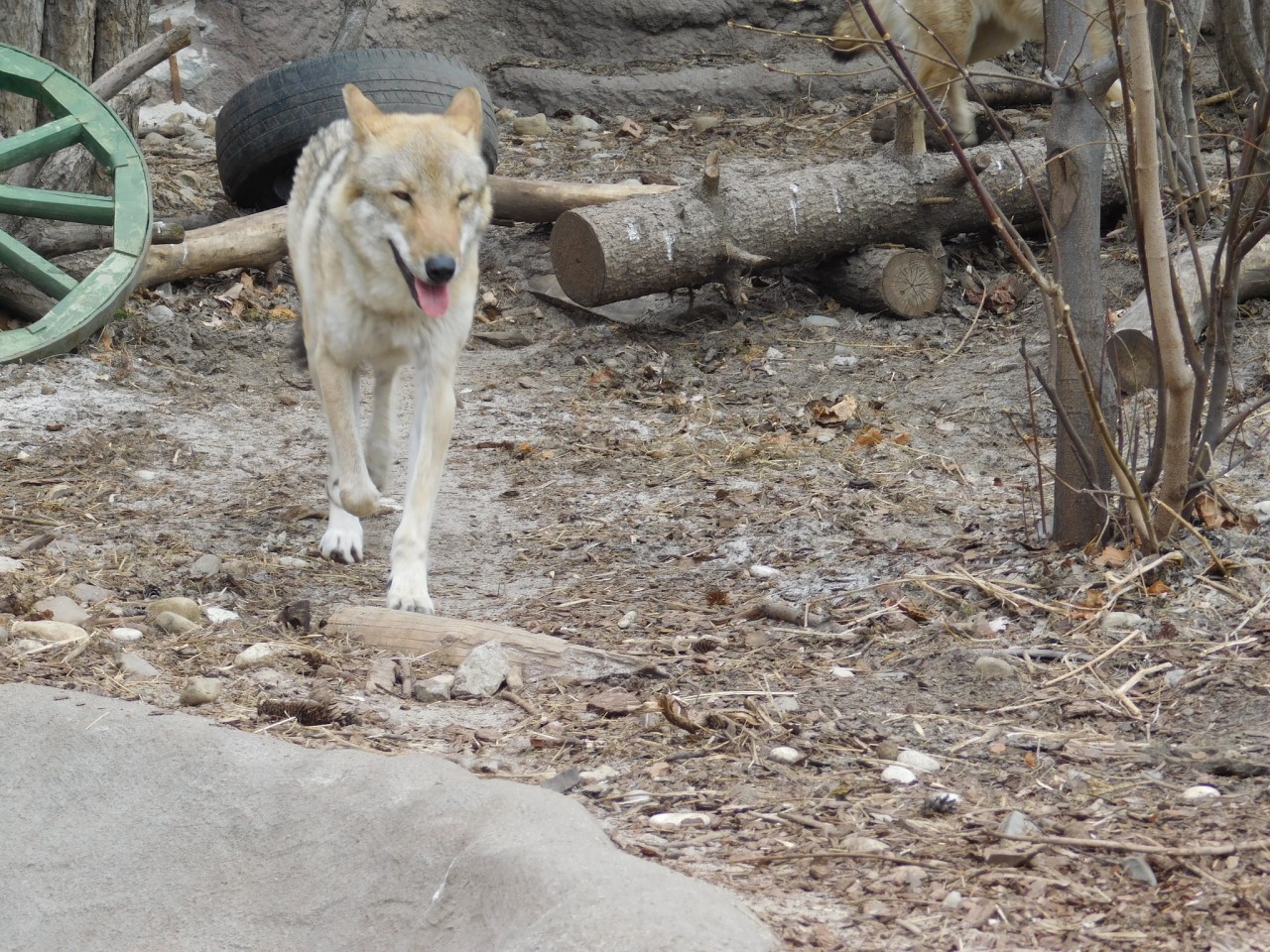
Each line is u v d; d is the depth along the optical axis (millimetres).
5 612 8977
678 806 6652
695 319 17234
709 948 4938
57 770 6988
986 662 8281
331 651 8773
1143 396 12883
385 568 10680
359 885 6051
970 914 5547
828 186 16422
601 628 9422
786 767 7129
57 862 6617
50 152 15734
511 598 10133
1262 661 8086
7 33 17219
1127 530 9766
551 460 13445
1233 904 5562
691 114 24484
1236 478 11227
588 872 5473
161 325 16203
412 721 7758
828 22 26328
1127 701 7848
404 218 9086
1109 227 17969
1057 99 9695
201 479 12633
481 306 17781
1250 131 9234
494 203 18656
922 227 16859
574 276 16000
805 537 11047
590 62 26156
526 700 8102
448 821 6113
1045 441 13180
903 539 10867
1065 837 6211
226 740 6961
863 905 5633
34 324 14859
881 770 7090
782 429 14039
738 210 16078
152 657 8438
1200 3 14570
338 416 9898
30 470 12336
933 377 15180
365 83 17203
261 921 6098
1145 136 8508
